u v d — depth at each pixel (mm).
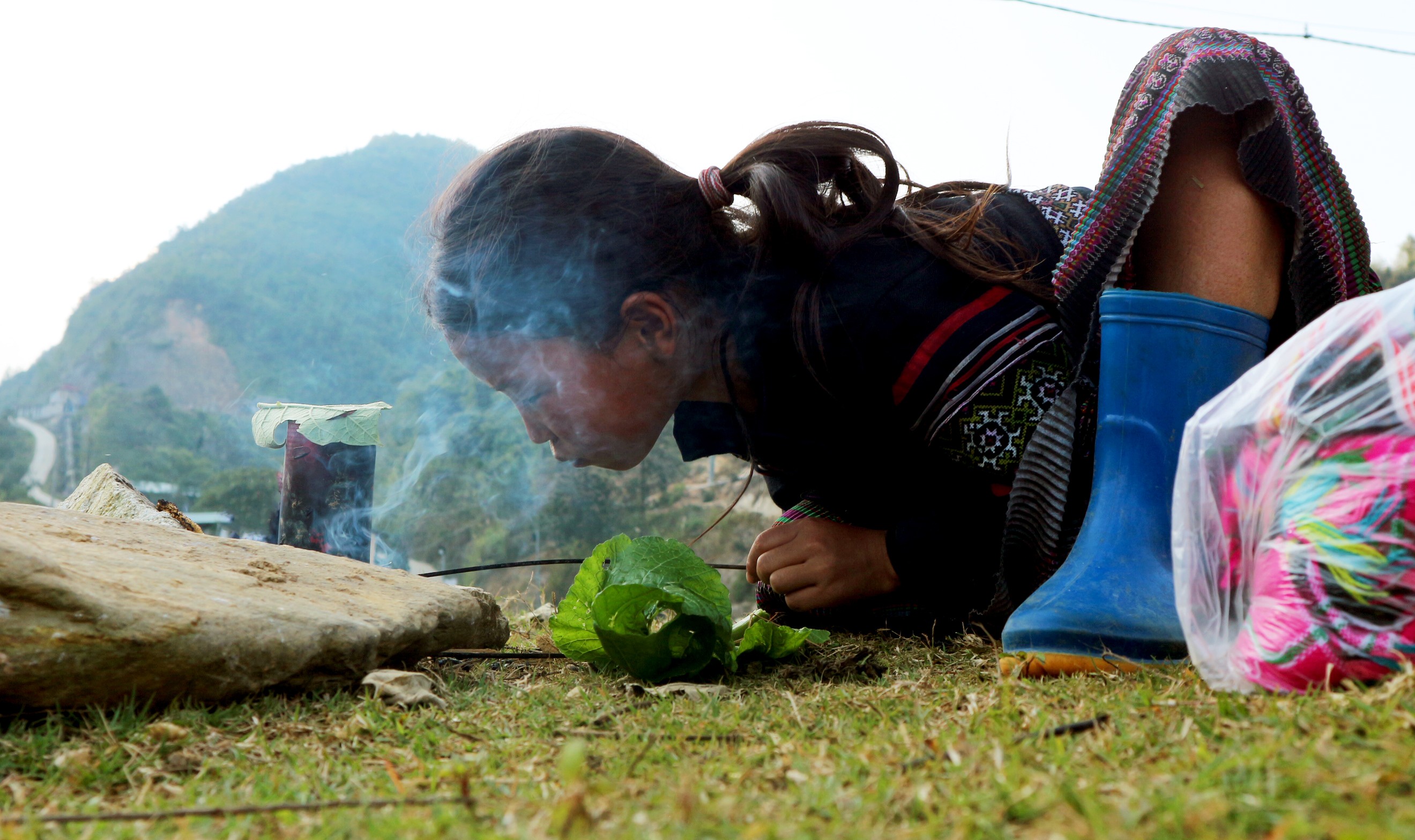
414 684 1585
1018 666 1544
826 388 1910
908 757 1045
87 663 1335
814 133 1936
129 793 1123
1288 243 1752
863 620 2234
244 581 1708
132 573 1549
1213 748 980
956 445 1888
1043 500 1833
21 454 100750
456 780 1092
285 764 1223
